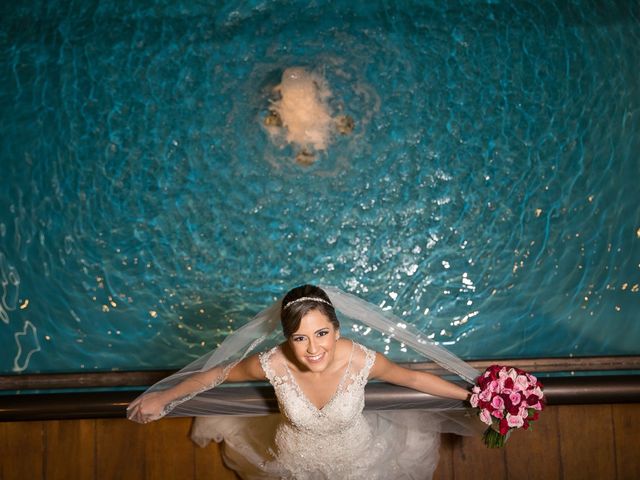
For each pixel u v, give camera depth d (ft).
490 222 15.99
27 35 18.65
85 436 11.27
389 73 18.01
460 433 10.52
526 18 18.61
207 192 16.71
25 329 14.53
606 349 13.70
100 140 17.28
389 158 16.96
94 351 14.19
